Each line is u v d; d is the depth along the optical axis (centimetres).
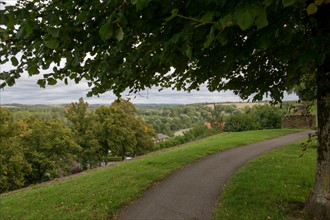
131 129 5062
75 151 4550
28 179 3950
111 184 1002
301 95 759
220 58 466
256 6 199
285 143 2014
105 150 5091
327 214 587
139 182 1005
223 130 3459
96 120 4934
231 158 1457
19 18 331
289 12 305
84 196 892
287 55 435
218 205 772
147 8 320
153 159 1427
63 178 1364
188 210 755
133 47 468
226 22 221
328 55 545
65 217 729
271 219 637
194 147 1788
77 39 425
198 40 343
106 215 733
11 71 448
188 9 280
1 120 3338
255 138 2245
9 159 3262
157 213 745
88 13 353
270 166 1145
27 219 751
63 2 346
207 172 1162
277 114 3491
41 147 3906
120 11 280
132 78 593
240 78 683
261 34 333
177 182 1027
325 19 453
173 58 418
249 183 906
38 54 420
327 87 571
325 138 592
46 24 396
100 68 461
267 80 650
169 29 354
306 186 860
